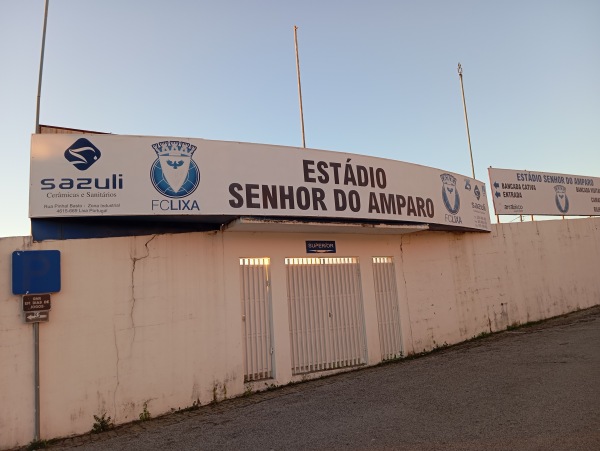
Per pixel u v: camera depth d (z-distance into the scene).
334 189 8.97
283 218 8.53
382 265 11.05
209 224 8.62
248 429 6.39
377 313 10.64
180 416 7.50
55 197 7.07
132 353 7.54
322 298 9.89
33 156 7.08
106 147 7.37
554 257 15.20
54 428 6.78
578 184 17.95
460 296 12.52
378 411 6.62
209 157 7.88
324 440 5.67
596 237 16.52
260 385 8.69
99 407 7.14
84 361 7.15
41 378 6.81
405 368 9.51
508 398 6.59
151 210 7.39
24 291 6.77
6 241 6.90
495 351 10.34
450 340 11.96
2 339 6.65
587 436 4.96
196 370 8.05
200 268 8.39
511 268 14.03
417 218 10.33
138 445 6.17
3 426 6.48
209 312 8.35
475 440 5.17
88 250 7.43
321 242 9.97
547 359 8.83
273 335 9.02
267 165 8.32
